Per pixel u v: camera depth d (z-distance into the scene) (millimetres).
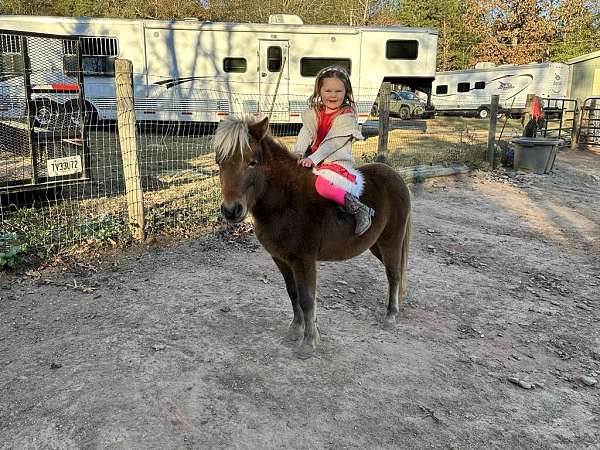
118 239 5848
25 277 4863
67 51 6559
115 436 2777
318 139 3504
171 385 3270
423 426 3029
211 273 5238
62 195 7359
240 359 3627
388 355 3814
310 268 3443
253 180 2992
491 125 11281
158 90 14453
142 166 9992
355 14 36406
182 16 30328
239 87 14820
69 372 3379
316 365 3598
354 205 3363
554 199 9359
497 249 6543
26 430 2820
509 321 4582
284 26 14578
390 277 4219
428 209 8203
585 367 3889
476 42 39344
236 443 2775
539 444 2965
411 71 15414
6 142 6539
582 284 5543
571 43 37719
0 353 3600
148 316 4242
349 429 2947
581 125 16234
